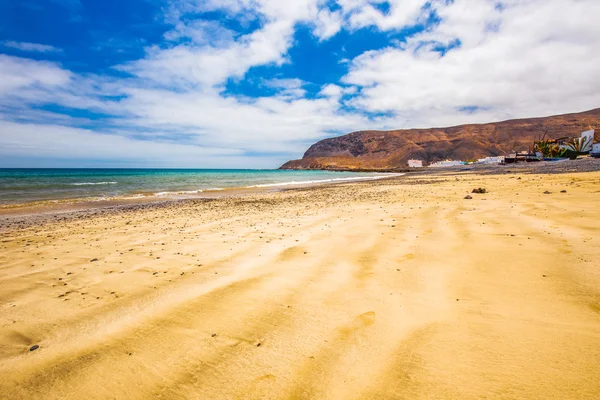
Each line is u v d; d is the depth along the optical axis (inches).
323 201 617.9
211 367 94.0
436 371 86.3
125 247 266.7
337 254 210.5
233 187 1368.1
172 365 95.7
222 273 183.5
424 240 233.0
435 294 138.9
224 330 116.3
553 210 313.3
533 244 201.3
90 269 203.8
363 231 278.2
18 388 87.6
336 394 80.3
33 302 150.6
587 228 229.1
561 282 140.3
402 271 170.6
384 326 113.5
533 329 104.6
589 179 622.8
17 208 636.7
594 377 78.4
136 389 85.7
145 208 613.9
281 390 82.7
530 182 678.5
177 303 142.3
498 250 194.5
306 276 171.2
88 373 93.2
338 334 109.7
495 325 109.2
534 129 7534.5
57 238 323.9
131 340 111.7
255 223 366.9
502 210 340.2
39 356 103.7
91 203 726.5
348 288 151.3
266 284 161.6
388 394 79.1
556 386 76.9
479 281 149.9
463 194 546.0
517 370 84.1
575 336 98.1
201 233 316.8
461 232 250.1
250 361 96.1
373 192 768.9
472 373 84.4
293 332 112.5
